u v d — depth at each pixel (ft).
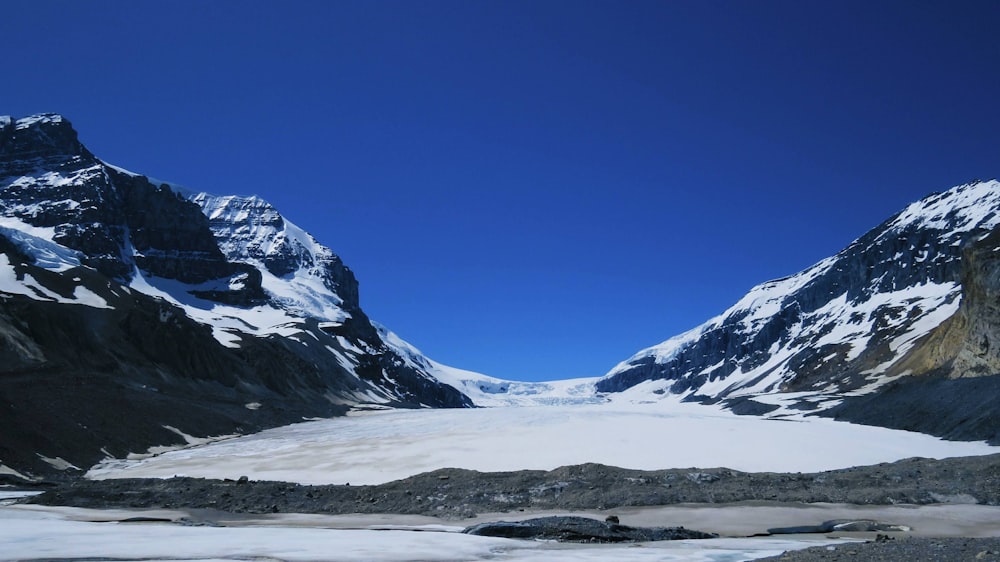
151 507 152.97
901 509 137.08
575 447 220.43
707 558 88.22
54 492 163.43
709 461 198.39
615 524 117.50
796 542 107.65
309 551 92.38
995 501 141.49
